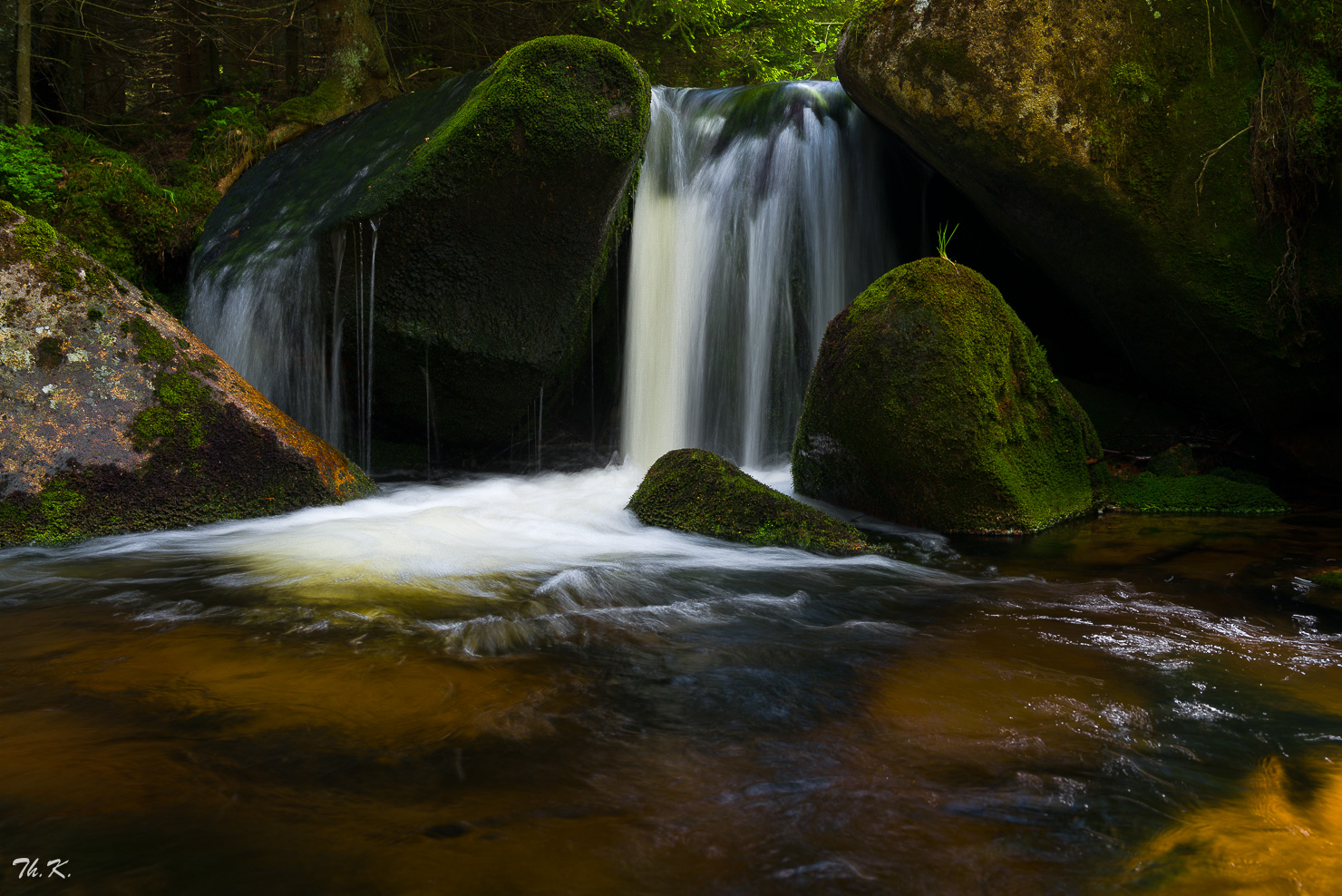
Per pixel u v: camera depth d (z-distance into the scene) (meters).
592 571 4.64
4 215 5.32
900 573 4.70
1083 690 2.96
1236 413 7.21
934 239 8.88
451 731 2.56
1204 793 2.23
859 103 7.51
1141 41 6.29
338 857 1.87
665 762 2.37
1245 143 6.32
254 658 3.18
